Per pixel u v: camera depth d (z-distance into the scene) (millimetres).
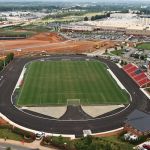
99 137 137375
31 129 146750
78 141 131250
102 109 169875
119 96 188875
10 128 145250
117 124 152750
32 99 183000
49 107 172125
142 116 148500
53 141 131375
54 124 152125
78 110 168250
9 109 169375
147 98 187500
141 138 133625
